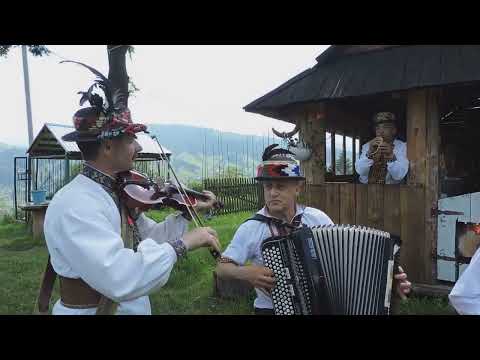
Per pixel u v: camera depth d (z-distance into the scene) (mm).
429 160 4543
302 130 5156
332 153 7211
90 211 1682
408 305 4211
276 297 1966
